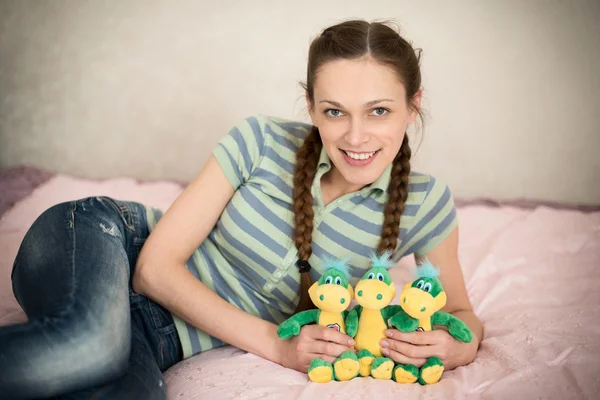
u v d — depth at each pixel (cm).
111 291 129
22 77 314
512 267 215
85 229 143
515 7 304
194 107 316
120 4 308
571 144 311
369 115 136
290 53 311
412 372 135
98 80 315
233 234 150
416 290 132
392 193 148
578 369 140
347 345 136
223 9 308
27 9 309
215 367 141
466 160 317
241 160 153
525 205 306
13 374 112
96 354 119
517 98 310
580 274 208
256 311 157
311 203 146
